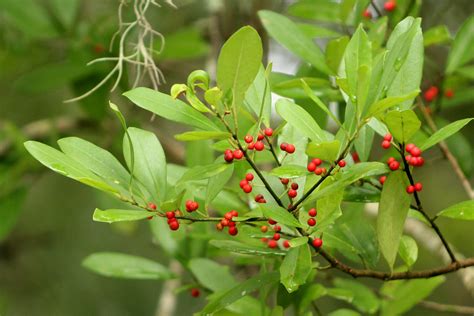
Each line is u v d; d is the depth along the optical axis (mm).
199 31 1580
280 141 1021
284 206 990
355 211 1140
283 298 1089
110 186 946
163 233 1197
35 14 1538
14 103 1916
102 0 1710
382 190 989
